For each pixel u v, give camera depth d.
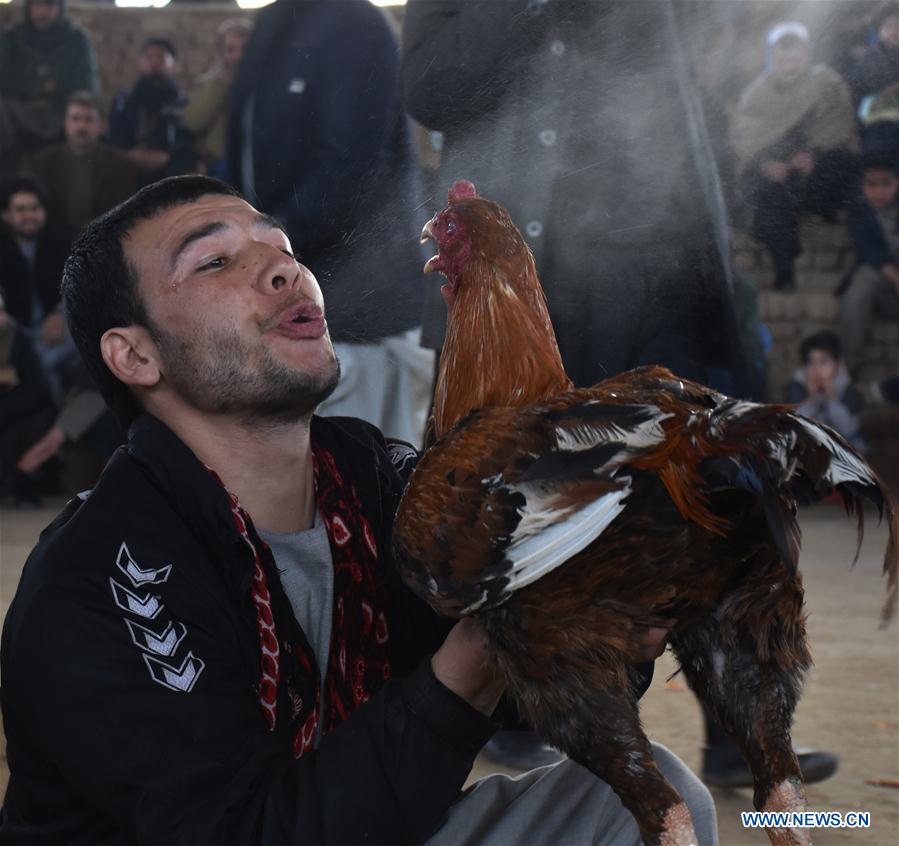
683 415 1.69
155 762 1.60
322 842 1.58
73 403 8.72
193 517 1.72
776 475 1.61
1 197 8.86
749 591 1.74
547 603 1.67
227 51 8.82
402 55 3.29
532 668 1.67
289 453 1.83
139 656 1.63
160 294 1.78
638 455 1.65
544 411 1.74
